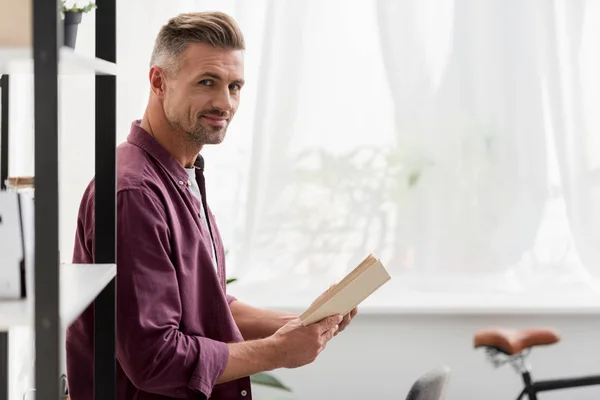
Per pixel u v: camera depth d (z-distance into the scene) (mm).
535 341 3291
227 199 3727
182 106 1983
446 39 3768
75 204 3482
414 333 3791
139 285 1794
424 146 3803
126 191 1828
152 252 1818
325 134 3771
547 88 3783
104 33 1626
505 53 3775
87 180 3496
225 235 3744
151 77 2041
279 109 3740
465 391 3801
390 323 3785
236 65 2014
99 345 1643
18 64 1313
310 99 3752
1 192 1250
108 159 1653
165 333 1798
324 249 3805
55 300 1117
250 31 3684
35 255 1115
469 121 3801
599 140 3789
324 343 1980
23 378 2633
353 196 3801
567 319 3787
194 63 1967
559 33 3779
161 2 3594
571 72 3785
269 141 3750
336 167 3785
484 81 3787
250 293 3775
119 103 3582
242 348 1914
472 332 3791
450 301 3781
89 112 3479
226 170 3723
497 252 3834
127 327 1790
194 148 2057
